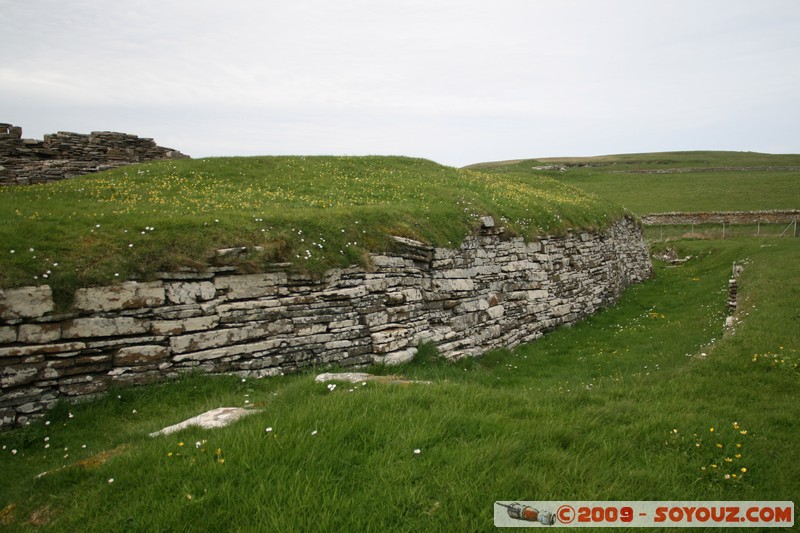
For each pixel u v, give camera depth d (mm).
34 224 12234
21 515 6188
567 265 25609
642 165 117000
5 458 9367
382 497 5742
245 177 24484
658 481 6215
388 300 15648
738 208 66438
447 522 5336
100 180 21672
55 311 10812
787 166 102875
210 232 13484
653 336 20641
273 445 6676
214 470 6227
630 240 36625
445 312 17656
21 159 25750
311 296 14016
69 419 10500
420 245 16875
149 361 11688
